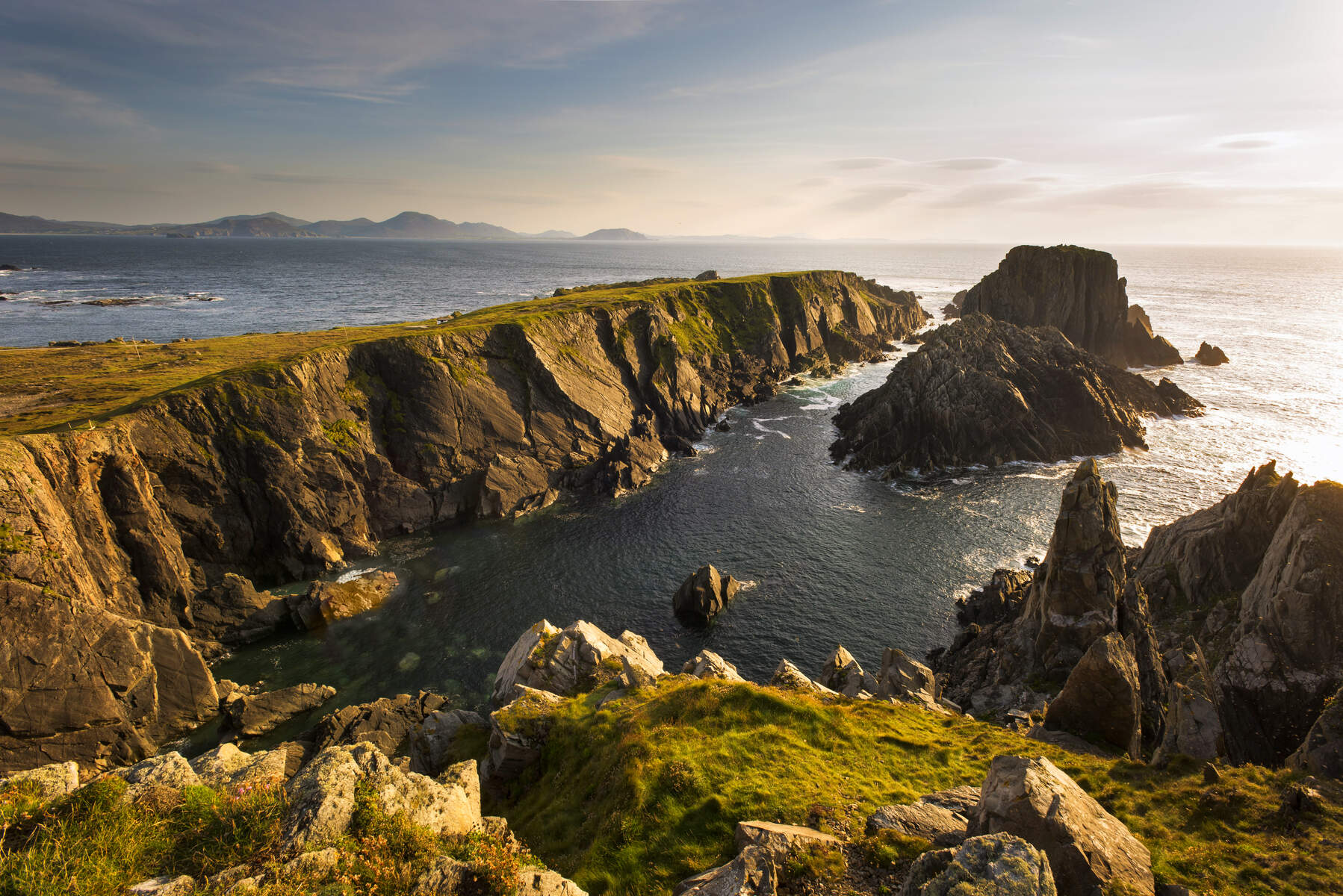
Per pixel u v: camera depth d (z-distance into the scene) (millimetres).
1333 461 92312
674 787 24406
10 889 13078
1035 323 158000
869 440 102375
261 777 17594
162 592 56719
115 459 57125
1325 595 36625
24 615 43312
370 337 112438
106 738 44344
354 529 74062
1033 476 92125
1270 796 20859
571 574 68625
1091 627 42781
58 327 172875
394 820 16594
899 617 61062
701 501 86812
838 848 18453
